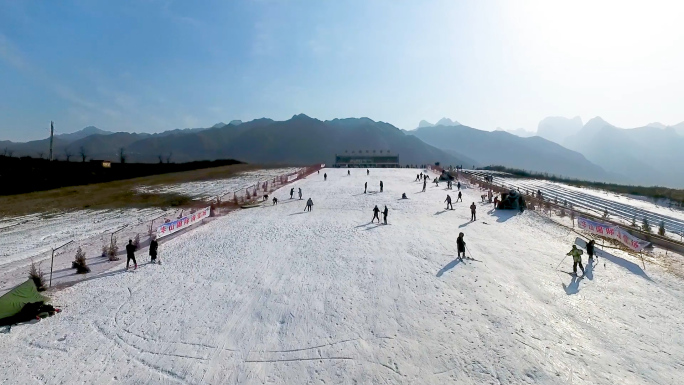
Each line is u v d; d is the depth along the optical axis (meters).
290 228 29.02
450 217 32.72
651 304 14.88
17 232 30.55
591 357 11.30
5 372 10.72
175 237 26.61
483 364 10.94
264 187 50.59
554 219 31.45
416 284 16.92
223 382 10.24
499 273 18.23
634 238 22.25
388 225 29.66
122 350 11.82
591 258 20.14
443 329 12.90
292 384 10.17
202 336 12.61
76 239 28.02
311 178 64.12
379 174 70.56
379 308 14.56
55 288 17.05
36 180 53.94
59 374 10.61
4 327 13.32
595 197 49.38
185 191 50.81
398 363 11.05
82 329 13.18
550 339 12.26
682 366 10.90
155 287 17.05
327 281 17.50
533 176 78.88
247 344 12.09
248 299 15.56
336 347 11.90
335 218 32.75
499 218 32.19
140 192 49.88
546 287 16.53
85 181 58.25
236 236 26.64
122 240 26.66
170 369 10.81
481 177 68.56
